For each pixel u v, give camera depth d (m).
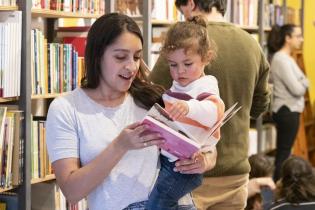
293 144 5.92
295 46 5.74
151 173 1.92
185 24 2.07
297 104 5.71
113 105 1.92
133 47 1.84
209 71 2.38
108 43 1.83
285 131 5.72
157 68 2.31
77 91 1.92
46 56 2.99
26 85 2.82
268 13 5.83
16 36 2.76
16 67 2.78
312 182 3.09
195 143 1.74
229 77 2.41
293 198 3.07
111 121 1.89
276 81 5.71
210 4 2.50
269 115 6.02
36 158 2.94
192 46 1.99
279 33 5.71
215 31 2.45
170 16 4.04
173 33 2.04
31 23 3.13
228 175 2.46
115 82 1.86
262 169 3.88
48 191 3.12
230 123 2.44
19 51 2.79
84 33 3.45
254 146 5.50
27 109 2.83
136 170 1.89
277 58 5.68
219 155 2.43
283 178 3.16
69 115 1.85
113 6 3.46
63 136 1.83
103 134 1.86
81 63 3.23
